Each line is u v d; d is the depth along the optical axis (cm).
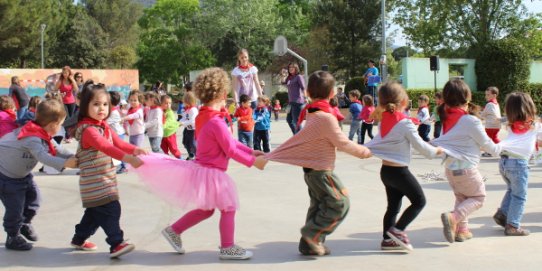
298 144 454
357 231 553
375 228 565
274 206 673
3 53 4238
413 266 439
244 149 482
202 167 452
